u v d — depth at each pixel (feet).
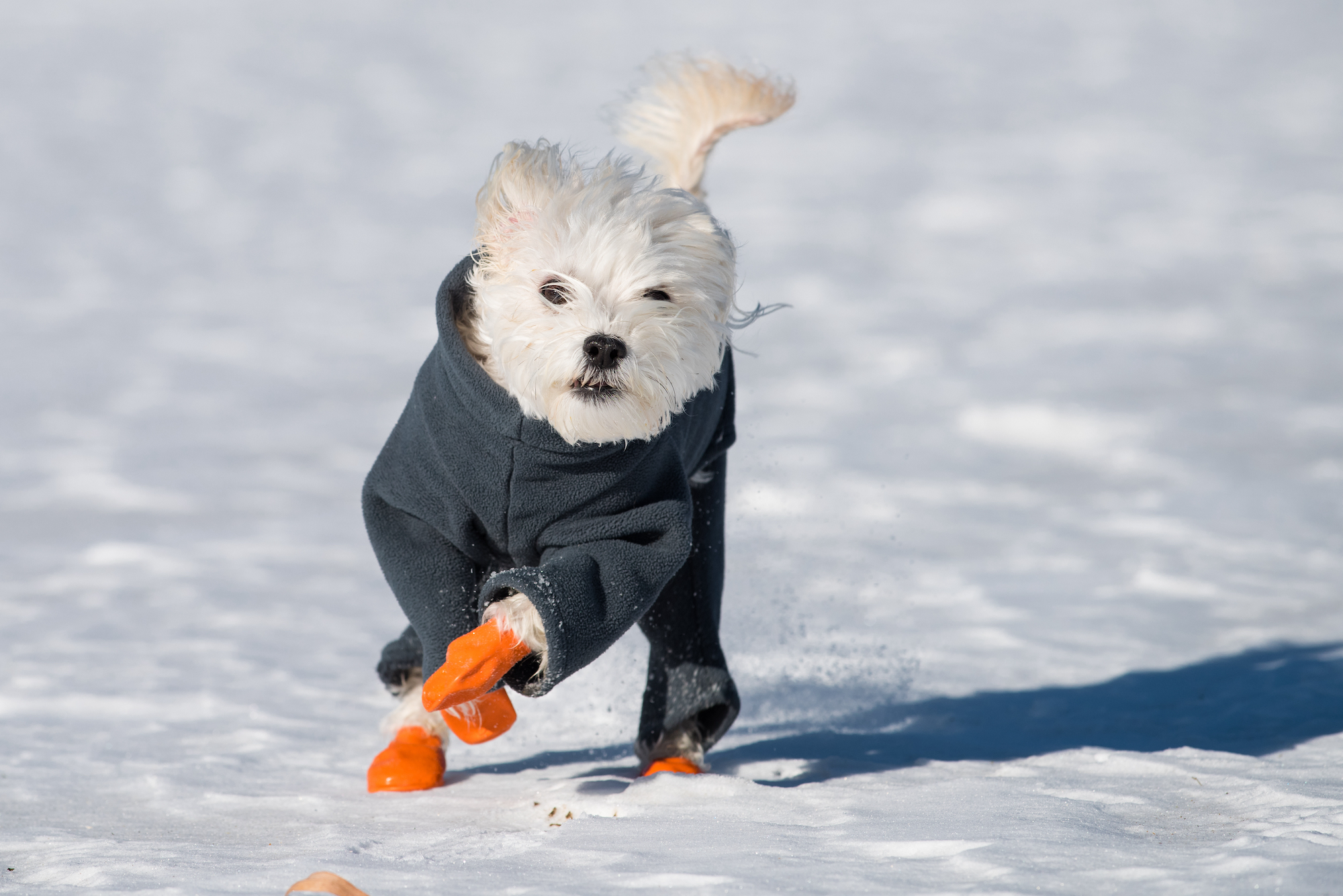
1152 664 25.95
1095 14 287.69
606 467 16.74
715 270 17.61
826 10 296.51
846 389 60.39
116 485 46.70
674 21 283.38
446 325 16.75
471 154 157.38
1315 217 109.29
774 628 29.01
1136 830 14.42
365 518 17.88
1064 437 51.62
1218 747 19.71
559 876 13.10
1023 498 43.29
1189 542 37.37
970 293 84.84
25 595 33.53
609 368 15.92
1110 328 73.26
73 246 104.63
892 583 33.40
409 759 18.89
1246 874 11.97
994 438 51.72
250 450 52.16
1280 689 23.38
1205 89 198.39
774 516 40.78
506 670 15.96
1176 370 62.34
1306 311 76.38
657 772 18.08
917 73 219.41
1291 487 43.55
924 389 60.13
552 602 15.56
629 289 16.52
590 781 18.51
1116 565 35.04
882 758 19.77
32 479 47.42
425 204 127.65
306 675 26.32
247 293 88.28
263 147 161.79
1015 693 24.18
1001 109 184.75
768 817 15.51
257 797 17.99
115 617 31.32
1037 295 83.51
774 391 60.29
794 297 84.02
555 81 215.31
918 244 102.63
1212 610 30.58
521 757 21.01
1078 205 118.62
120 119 178.91
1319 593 31.76
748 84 22.15
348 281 93.04
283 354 70.85
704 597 19.25
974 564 35.45
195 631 30.01
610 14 295.89
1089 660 26.43
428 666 16.96
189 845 15.21
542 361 16.03
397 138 169.48
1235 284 85.46
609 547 16.66
